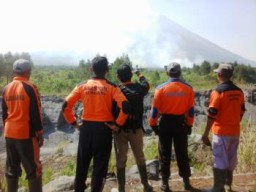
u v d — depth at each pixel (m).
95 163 3.14
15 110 3.15
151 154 5.82
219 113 3.36
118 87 3.30
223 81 3.36
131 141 3.54
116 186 4.34
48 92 22.83
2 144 11.65
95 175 3.12
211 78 28.94
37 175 3.21
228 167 3.39
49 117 18.08
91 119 3.15
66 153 8.51
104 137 3.14
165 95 3.55
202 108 16.56
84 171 3.20
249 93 15.12
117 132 3.47
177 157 3.70
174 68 3.59
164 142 3.64
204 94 17.91
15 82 3.19
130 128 3.46
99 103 3.14
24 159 3.18
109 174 4.77
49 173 5.64
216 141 3.38
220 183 3.37
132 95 3.44
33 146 3.19
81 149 3.19
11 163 3.28
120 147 3.56
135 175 4.62
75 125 3.26
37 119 3.16
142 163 3.60
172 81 3.59
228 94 3.30
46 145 15.99
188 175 3.75
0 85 28.06
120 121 3.12
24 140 3.15
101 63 3.21
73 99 3.21
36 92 3.18
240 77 29.27
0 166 5.89
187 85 3.60
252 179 4.11
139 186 4.14
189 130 3.68
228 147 3.39
